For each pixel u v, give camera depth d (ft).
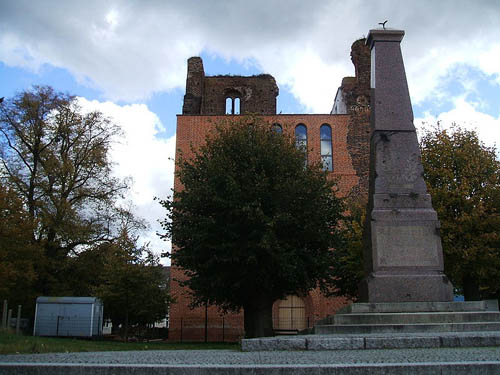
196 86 146.00
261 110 152.66
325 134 124.57
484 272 74.84
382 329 31.86
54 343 48.06
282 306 110.93
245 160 70.49
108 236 110.42
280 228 66.90
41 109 109.50
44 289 107.14
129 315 110.93
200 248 66.95
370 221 41.01
